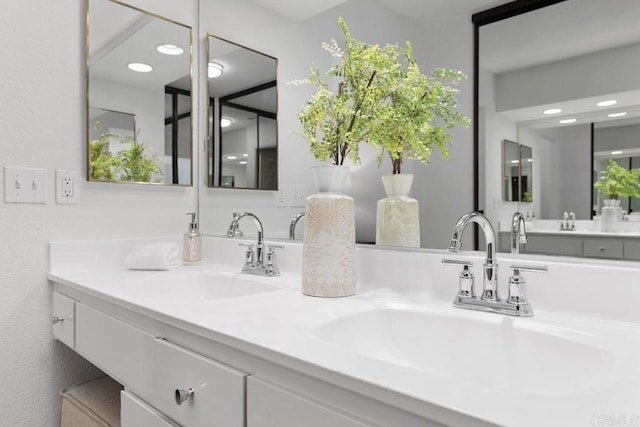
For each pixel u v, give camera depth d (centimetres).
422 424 45
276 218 144
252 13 153
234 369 67
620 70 79
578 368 65
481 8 96
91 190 146
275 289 116
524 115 90
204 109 173
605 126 80
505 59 92
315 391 55
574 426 38
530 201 88
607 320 77
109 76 149
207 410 71
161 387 83
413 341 85
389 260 108
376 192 111
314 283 98
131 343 93
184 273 139
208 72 171
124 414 93
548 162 86
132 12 155
